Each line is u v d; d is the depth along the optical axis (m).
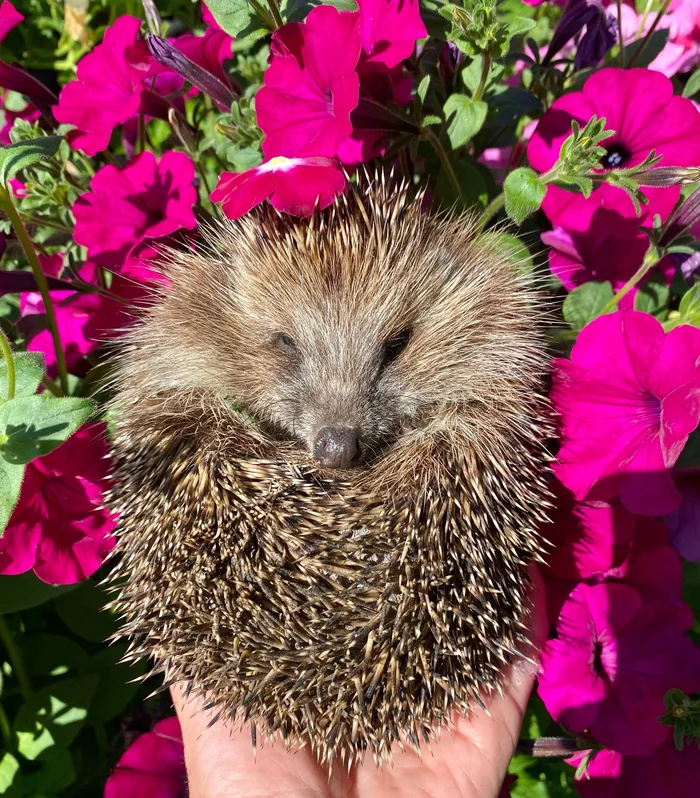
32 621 0.33
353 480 0.24
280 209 0.21
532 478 0.24
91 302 0.27
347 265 0.24
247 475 0.24
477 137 0.27
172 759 0.28
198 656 0.22
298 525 0.23
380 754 0.22
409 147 0.26
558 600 0.26
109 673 0.32
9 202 0.22
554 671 0.24
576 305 0.26
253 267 0.25
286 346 0.25
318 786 0.24
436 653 0.21
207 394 0.26
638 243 0.25
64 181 0.28
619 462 0.22
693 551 0.25
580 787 0.26
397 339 0.25
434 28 0.25
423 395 0.26
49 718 0.29
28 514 0.24
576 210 0.24
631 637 0.24
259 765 0.24
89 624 0.32
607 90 0.23
